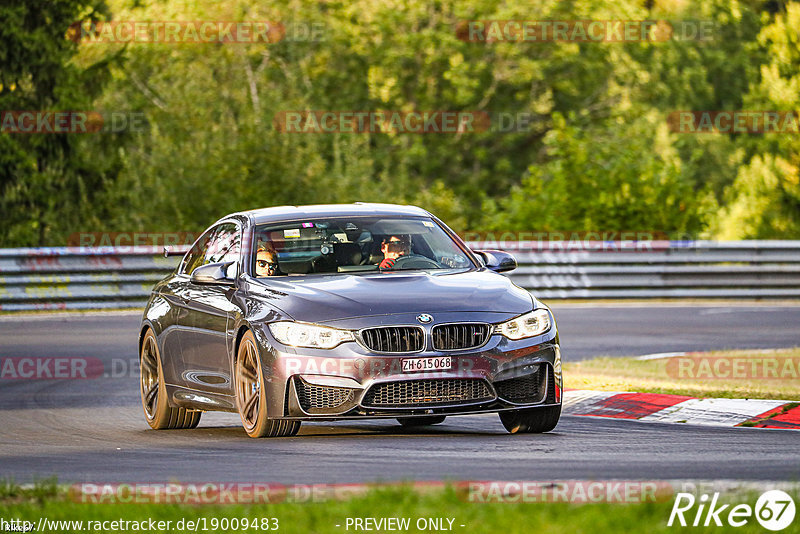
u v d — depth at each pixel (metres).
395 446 28.48
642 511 18.31
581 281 84.94
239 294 31.94
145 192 111.19
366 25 156.12
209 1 147.12
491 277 32.12
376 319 29.30
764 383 41.97
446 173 160.38
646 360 49.72
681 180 106.25
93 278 77.00
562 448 27.86
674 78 179.25
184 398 34.25
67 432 34.53
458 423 35.53
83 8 123.38
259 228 33.78
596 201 103.75
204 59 140.38
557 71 159.50
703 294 86.25
